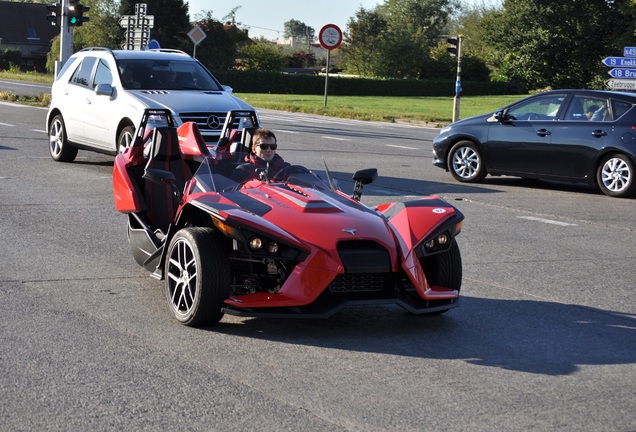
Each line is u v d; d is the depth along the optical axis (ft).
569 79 219.61
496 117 50.47
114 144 45.91
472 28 355.77
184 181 26.91
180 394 15.56
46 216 33.55
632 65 73.15
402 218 21.44
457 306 20.99
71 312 20.84
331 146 67.46
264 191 21.89
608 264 29.60
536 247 32.07
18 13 354.54
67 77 50.65
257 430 13.99
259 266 20.88
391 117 115.85
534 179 54.65
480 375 17.33
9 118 77.97
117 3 268.00
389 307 22.70
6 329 19.20
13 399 15.02
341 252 19.56
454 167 51.62
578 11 211.61
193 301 19.66
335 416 14.73
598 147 47.16
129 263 26.40
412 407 15.31
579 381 17.16
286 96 179.32
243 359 17.79
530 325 21.45
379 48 281.13
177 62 49.44
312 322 20.94
